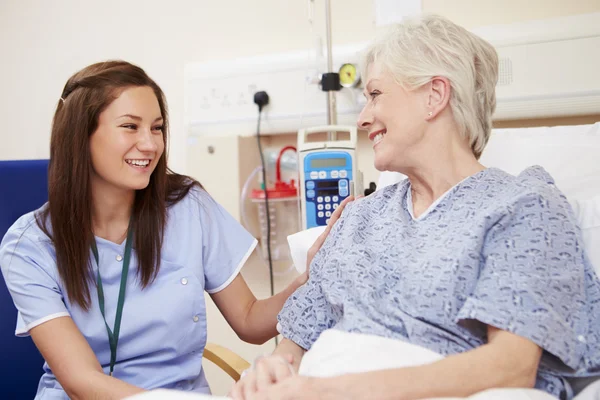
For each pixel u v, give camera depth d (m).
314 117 2.00
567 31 1.71
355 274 1.13
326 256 1.24
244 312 1.54
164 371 1.41
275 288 2.11
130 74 1.36
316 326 1.21
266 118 2.06
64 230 1.33
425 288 1.02
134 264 1.40
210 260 1.53
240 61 2.10
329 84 1.85
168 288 1.41
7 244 1.38
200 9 2.25
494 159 1.51
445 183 1.15
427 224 1.11
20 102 2.59
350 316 1.06
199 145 2.06
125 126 1.33
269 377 0.97
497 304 0.92
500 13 1.84
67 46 2.50
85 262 1.35
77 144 1.32
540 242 0.96
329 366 0.93
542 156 1.47
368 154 2.04
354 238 1.21
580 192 1.38
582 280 0.97
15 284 1.34
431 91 1.13
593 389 0.96
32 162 1.72
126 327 1.36
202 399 0.88
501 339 0.90
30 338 1.66
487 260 0.99
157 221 1.43
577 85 1.71
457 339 1.00
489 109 1.18
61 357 1.25
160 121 1.40
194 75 2.15
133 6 2.37
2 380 1.63
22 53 2.58
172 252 1.46
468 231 1.03
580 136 1.50
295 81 2.02
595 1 1.74
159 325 1.38
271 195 1.99
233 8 2.20
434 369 0.87
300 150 1.77
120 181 1.34
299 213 2.05
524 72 1.76
